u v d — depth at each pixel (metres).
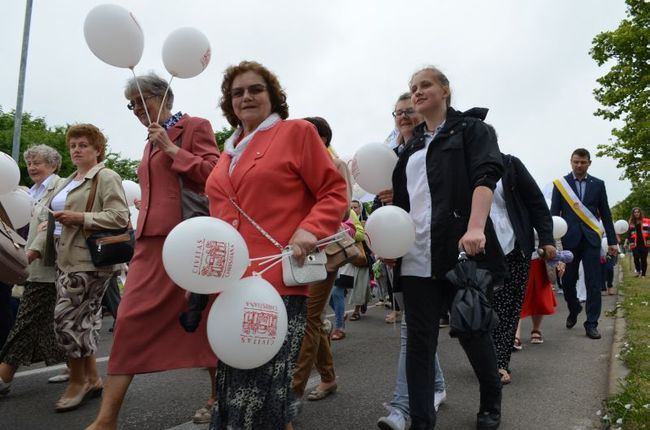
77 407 3.63
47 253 3.90
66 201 3.76
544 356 4.98
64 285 3.59
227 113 2.63
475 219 2.57
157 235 2.97
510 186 4.00
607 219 6.17
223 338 1.93
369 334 6.62
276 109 2.54
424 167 2.89
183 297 2.93
